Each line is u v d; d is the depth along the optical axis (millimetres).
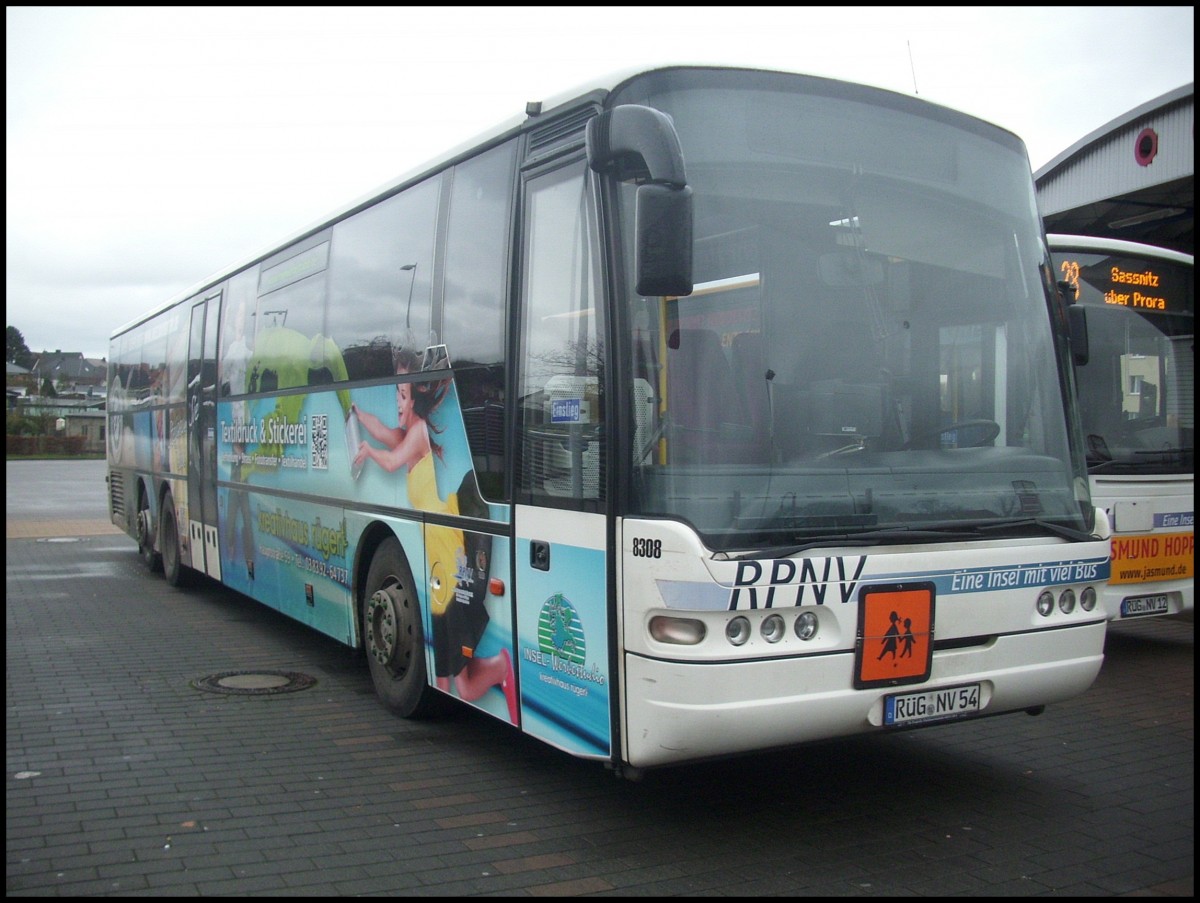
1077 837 5180
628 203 4855
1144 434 9211
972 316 5531
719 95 5062
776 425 4836
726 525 4570
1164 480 9117
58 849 4992
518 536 5551
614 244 4852
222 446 11227
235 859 4883
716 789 5910
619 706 4781
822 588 4668
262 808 5578
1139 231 15742
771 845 5070
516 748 6699
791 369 4938
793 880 4656
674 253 4355
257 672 8852
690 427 4656
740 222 4953
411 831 5254
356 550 7734
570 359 5168
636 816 5477
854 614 4750
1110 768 6312
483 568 5918
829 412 4984
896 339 5254
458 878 4676
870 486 4949
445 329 6496
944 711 5055
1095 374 9078
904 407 5207
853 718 4785
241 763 6363
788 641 4641
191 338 12570
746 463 4719
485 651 5906
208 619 11539
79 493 37812
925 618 4922
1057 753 6617
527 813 5520
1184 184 13445
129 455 16234
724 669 4480
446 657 6391
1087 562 5492
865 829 5285
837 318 5117
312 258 8875
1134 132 13820
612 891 4543
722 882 4637
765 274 4977
